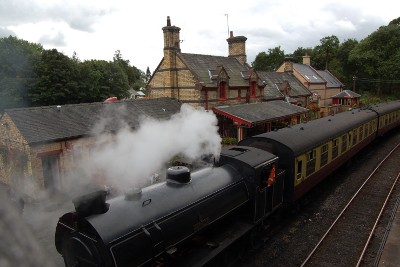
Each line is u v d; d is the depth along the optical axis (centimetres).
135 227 594
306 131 1345
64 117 1542
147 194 682
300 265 890
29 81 3406
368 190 1448
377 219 1132
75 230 597
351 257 932
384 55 5653
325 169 1404
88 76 4016
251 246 962
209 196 773
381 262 857
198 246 784
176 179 753
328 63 7262
